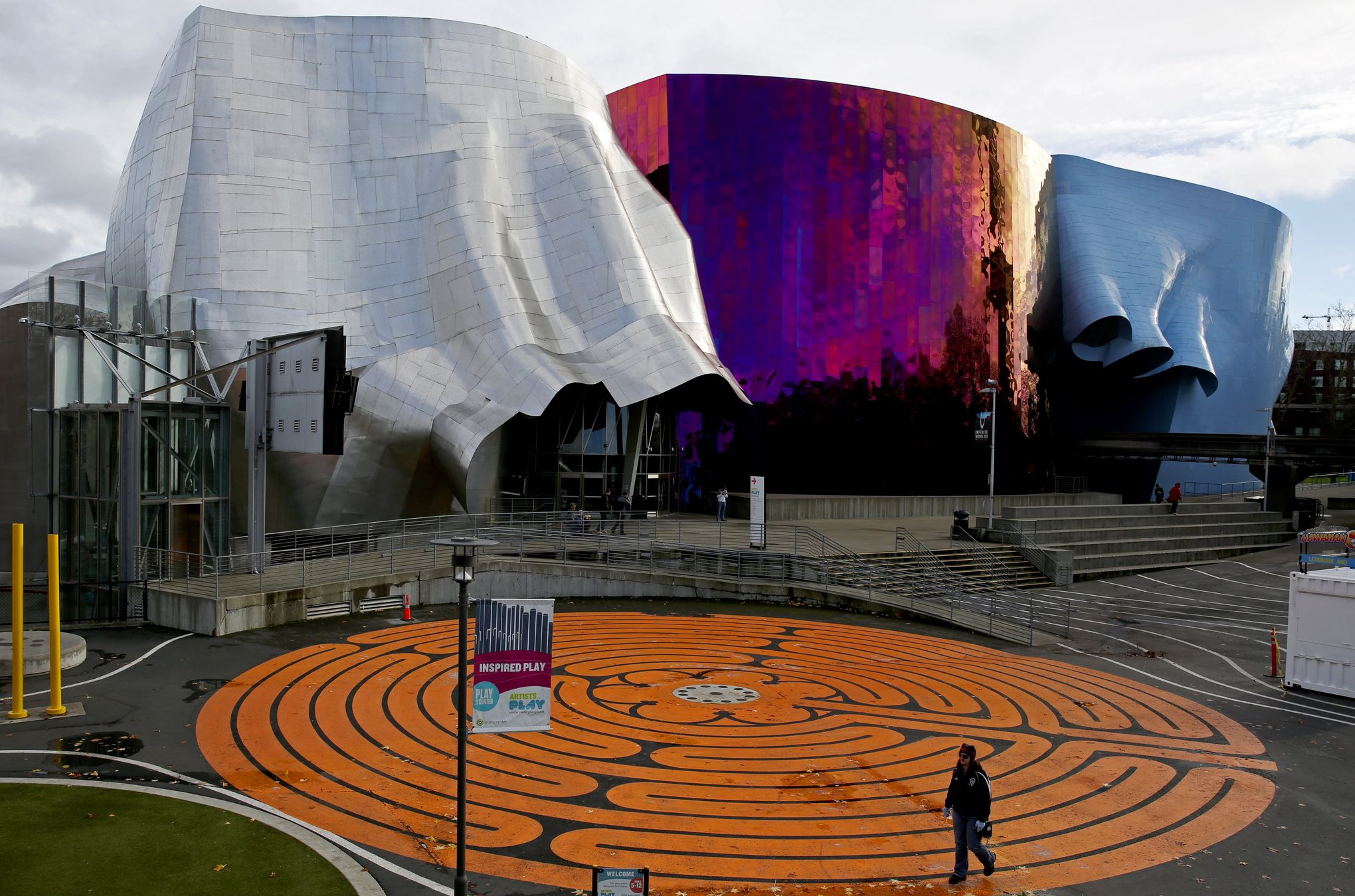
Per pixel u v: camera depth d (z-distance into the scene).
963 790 11.02
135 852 11.20
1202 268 74.50
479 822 12.63
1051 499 59.41
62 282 27.58
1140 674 22.56
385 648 22.42
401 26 43.19
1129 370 69.50
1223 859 12.01
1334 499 66.56
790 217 53.88
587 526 36.84
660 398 45.50
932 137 57.12
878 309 55.34
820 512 50.09
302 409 25.27
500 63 44.62
